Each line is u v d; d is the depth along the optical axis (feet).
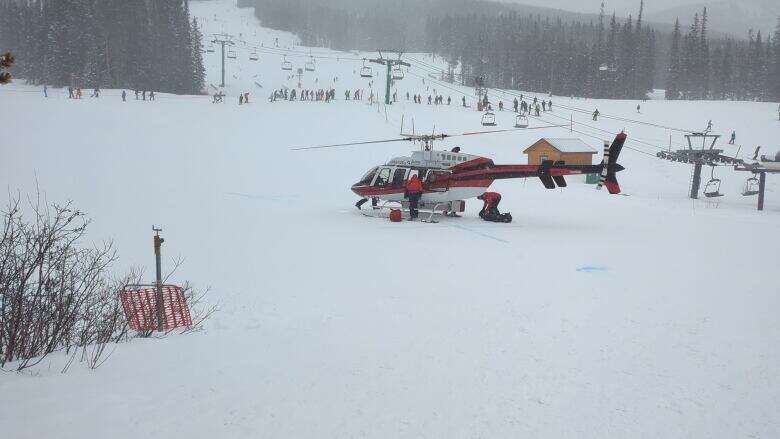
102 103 198.18
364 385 18.08
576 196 106.83
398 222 67.67
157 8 326.85
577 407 16.78
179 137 145.59
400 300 31.32
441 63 601.21
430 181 70.79
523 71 436.35
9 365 19.24
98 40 296.10
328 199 86.79
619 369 20.10
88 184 89.30
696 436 15.20
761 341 23.79
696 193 118.83
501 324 26.09
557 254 47.42
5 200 73.31
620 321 26.76
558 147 132.16
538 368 20.02
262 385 17.87
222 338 23.72
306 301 31.35
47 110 173.37
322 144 145.89
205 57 467.93
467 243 53.16
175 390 17.20
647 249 50.44
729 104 281.74
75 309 22.38
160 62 322.75
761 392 18.25
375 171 73.97
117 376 18.25
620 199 106.83
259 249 49.11
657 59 617.21
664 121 231.91
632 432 15.29
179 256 45.68
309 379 18.51
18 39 331.57
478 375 19.20
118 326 24.95
